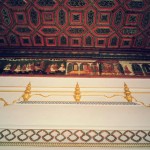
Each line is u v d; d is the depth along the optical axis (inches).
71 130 181.5
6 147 172.2
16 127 182.4
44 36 244.2
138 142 177.0
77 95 207.9
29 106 197.8
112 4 221.6
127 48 252.4
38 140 175.9
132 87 218.1
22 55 246.7
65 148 172.4
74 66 237.6
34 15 229.0
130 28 239.1
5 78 221.9
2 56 245.0
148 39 248.2
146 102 205.5
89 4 221.3
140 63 244.5
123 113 194.9
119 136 179.8
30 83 218.4
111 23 235.1
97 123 186.5
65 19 231.9
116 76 227.6
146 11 226.8
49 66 236.7
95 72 231.3
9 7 222.8
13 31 240.4
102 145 174.4
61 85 217.0
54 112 193.3
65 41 247.8
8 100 202.7
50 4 221.0
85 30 239.9
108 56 248.8
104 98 206.7
